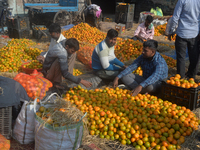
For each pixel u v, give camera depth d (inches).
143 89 179.8
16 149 121.4
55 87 178.5
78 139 117.9
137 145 125.1
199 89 157.4
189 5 199.2
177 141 124.1
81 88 184.4
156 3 671.8
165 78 172.2
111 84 212.4
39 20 524.1
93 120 139.2
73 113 118.6
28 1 546.9
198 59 225.5
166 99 171.0
